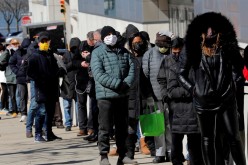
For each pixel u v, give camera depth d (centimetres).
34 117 2047
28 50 2047
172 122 1205
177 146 1223
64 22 4716
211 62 1047
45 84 1856
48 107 1884
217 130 1071
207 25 1057
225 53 1054
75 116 2248
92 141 1825
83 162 1474
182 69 1094
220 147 1085
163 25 3216
